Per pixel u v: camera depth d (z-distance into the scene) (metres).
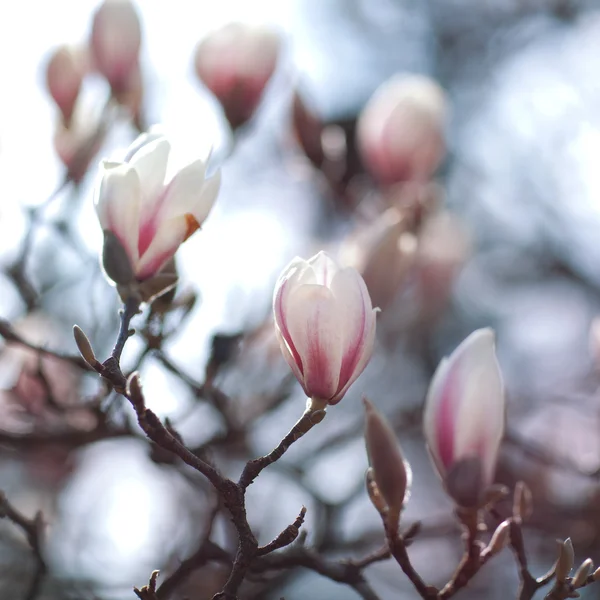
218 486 1.17
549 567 1.80
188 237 1.22
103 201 1.21
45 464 1.95
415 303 1.92
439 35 3.59
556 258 3.09
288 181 2.57
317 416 1.18
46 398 1.46
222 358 1.44
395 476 1.21
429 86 1.69
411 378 2.10
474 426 1.22
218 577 1.55
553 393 2.26
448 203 3.12
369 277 1.48
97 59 1.58
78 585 1.58
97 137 1.59
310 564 1.30
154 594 1.19
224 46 1.56
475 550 1.22
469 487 1.22
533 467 1.94
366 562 1.29
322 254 1.20
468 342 1.23
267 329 1.63
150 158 1.22
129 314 1.20
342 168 1.71
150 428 1.16
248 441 1.62
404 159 1.67
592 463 1.91
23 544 1.65
